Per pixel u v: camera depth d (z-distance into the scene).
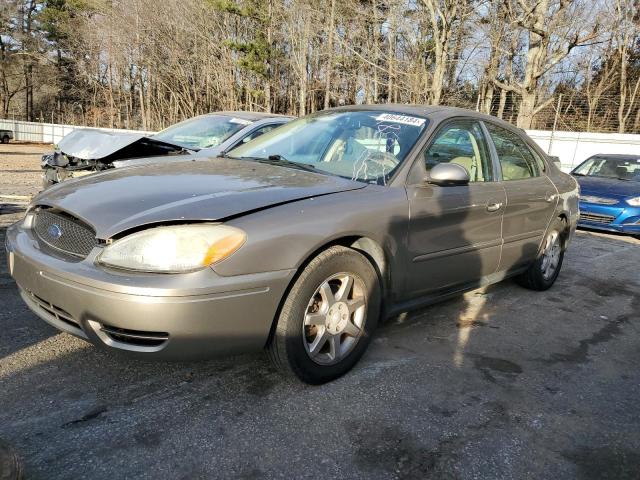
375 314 2.99
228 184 2.77
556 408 2.78
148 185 2.75
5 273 4.25
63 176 5.53
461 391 2.88
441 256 3.36
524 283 4.84
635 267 6.34
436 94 20.20
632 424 2.67
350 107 4.07
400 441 2.37
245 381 2.79
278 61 31.38
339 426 2.45
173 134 6.55
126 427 2.33
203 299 2.23
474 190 3.61
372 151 3.36
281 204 2.58
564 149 17.39
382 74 26.67
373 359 3.19
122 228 2.31
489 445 2.40
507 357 3.38
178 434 2.30
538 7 19.61
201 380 2.77
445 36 19.81
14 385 2.61
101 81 45.34
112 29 35.91
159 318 2.19
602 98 23.14
